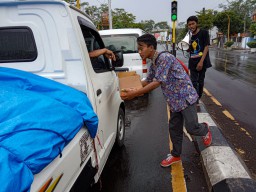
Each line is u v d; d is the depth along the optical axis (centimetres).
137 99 738
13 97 177
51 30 229
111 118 333
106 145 295
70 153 182
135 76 327
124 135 440
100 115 268
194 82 586
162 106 654
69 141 185
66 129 176
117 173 334
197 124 318
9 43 237
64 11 224
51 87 212
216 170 302
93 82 254
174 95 300
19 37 235
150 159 369
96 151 249
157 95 785
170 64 280
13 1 220
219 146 358
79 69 235
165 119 547
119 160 368
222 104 643
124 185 308
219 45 5050
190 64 584
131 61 715
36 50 235
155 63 287
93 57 288
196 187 301
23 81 211
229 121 511
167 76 286
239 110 589
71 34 228
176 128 329
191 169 338
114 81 368
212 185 283
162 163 346
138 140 438
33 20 228
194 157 369
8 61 241
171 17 1170
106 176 328
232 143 407
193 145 406
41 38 231
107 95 310
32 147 146
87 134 218
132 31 717
